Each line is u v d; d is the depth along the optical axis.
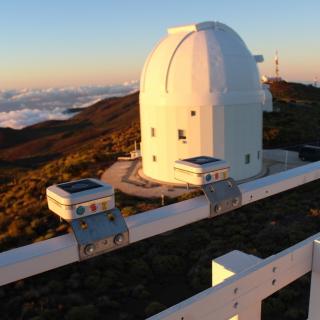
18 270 3.06
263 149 31.27
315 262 3.49
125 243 3.53
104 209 3.60
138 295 12.09
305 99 69.25
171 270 13.52
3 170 53.91
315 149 26.22
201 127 21.30
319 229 15.40
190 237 15.45
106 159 29.97
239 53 21.92
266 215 16.98
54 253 3.20
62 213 3.52
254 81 22.41
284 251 3.32
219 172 4.36
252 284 3.07
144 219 3.69
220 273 4.18
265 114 42.16
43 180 25.08
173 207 4.00
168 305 11.65
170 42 22.47
